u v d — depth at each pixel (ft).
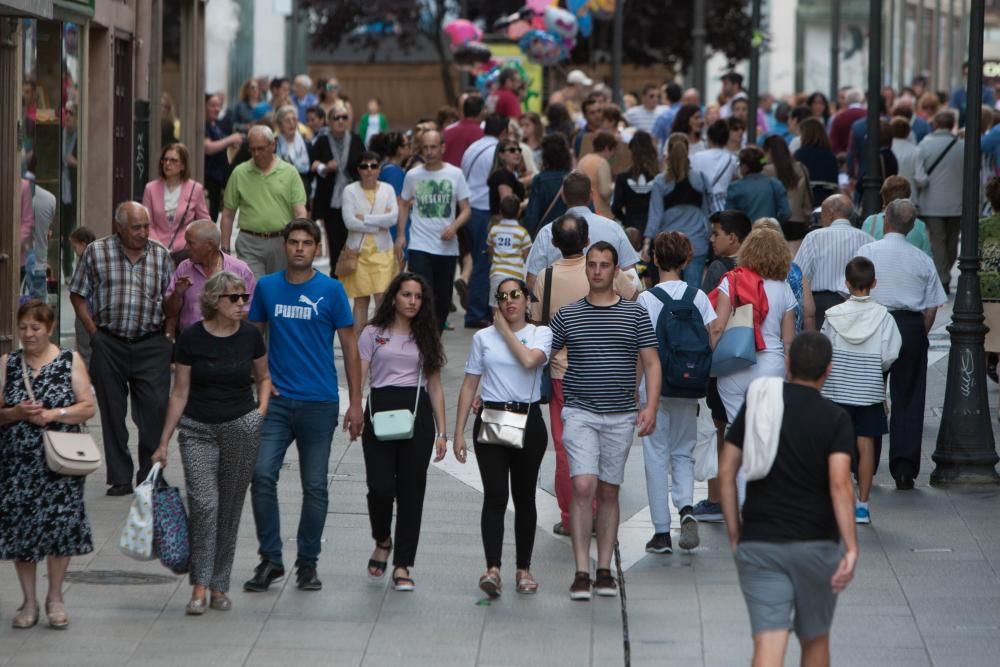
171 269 96.27
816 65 502.79
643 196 147.13
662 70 479.82
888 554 86.43
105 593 78.59
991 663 69.36
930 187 178.29
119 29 157.28
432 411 80.23
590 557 86.58
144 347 95.81
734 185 138.82
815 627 58.59
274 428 78.79
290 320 78.64
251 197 124.26
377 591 79.66
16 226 122.31
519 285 78.84
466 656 70.44
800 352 58.90
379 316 79.05
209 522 75.36
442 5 444.55
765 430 57.88
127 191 162.61
